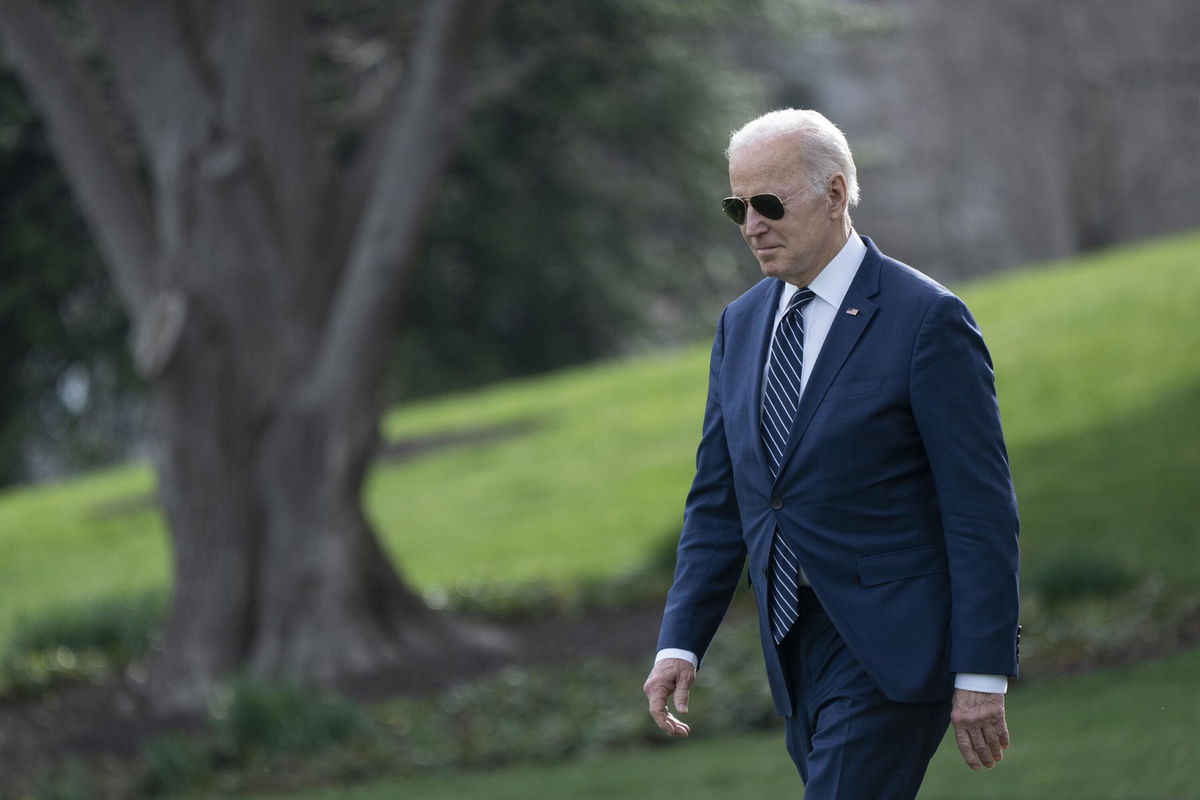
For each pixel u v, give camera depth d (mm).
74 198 46875
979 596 5992
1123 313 36688
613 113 50781
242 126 20438
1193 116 67500
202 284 20375
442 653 21297
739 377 6773
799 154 6320
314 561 20578
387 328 20750
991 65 69312
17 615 29469
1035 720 13781
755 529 6605
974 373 6195
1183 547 22297
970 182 73438
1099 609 19078
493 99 46844
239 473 20516
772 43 72000
